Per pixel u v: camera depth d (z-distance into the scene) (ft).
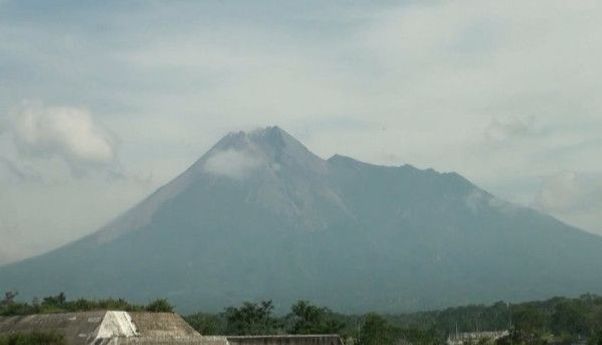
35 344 204.44
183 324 241.96
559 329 576.61
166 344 211.82
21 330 230.89
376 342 401.08
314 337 250.37
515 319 545.85
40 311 284.00
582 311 573.74
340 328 382.63
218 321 444.96
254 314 383.86
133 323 229.04
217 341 221.66
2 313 290.56
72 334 219.41
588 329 561.02
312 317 385.50
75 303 295.28
